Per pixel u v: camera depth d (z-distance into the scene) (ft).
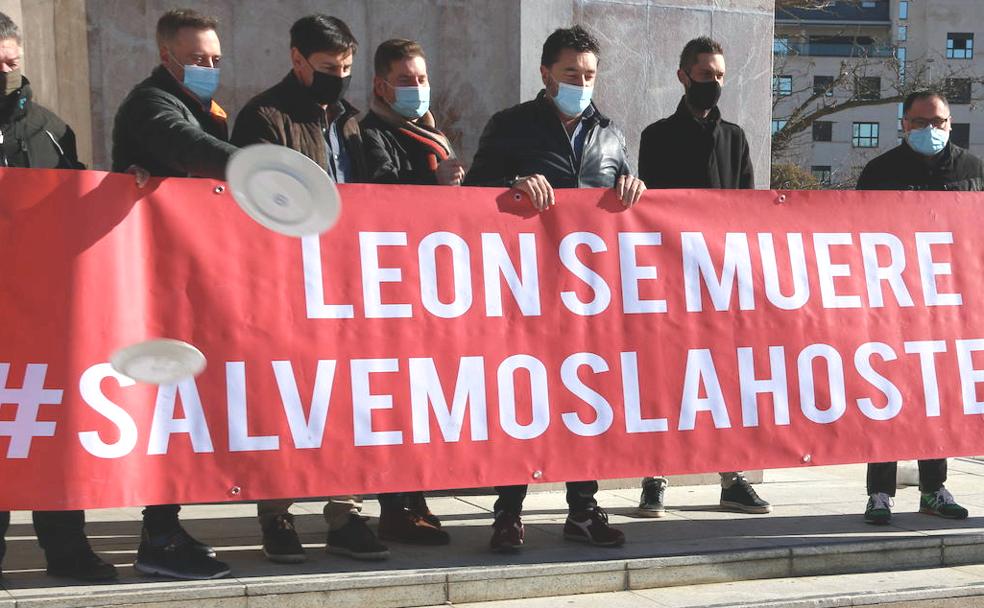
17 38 12.53
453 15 19.63
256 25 19.40
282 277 13.10
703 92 16.56
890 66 75.20
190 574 12.62
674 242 14.65
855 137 252.83
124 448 12.37
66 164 13.23
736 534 15.72
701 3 20.79
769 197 15.12
